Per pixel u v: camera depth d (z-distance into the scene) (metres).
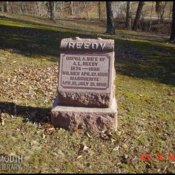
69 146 2.59
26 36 5.96
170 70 5.00
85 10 22.14
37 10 19.64
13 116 2.92
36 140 2.62
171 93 4.07
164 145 2.78
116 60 5.14
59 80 2.77
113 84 2.86
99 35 7.06
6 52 4.89
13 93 3.46
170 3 21.09
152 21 16.92
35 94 3.50
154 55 5.63
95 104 2.77
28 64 4.48
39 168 2.30
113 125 2.77
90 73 2.74
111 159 2.50
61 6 21.31
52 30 6.95
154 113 3.37
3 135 2.63
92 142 2.66
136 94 3.85
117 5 19.89
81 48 2.74
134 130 2.93
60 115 2.76
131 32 13.02
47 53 5.07
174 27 7.70
